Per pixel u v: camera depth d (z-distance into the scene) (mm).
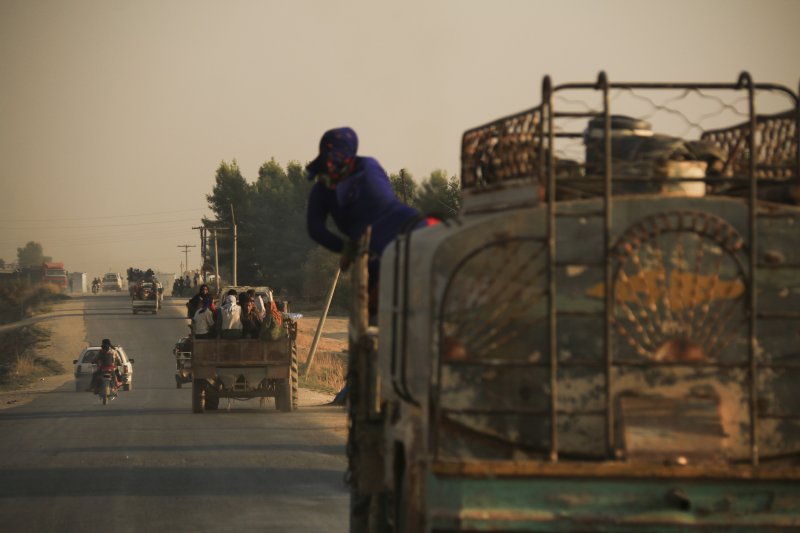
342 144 31766
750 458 22094
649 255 22234
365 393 29625
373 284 31766
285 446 69500
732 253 22328
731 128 27578
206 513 43750
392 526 27109
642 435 21641
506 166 23641
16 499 48531
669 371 22188
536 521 20734
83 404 124938
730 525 20984
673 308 22250
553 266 22078
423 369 22656
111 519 42750
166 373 185875
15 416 106812
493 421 21938
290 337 102000
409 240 24516
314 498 47656
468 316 21984
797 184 23938
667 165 23672
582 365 22016
